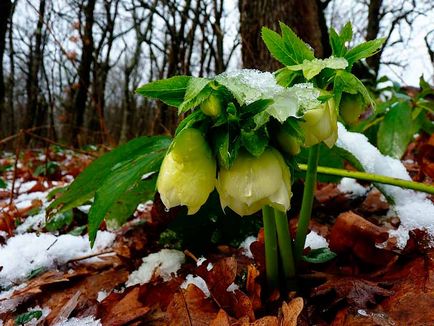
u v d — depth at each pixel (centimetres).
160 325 26
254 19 100
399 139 50
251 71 20
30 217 55
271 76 20
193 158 19
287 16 96
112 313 28
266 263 27
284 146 20
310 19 96
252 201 19
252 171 19
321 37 97
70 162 161
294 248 28
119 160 33
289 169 20
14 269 38
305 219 27
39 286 33
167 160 20
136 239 43
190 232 36
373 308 23
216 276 27
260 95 18
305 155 38
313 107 18
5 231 50
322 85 23
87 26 286
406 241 32
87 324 27
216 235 36
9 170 146
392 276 27
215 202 35
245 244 37
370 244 30
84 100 324
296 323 22
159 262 35
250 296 27
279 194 19
